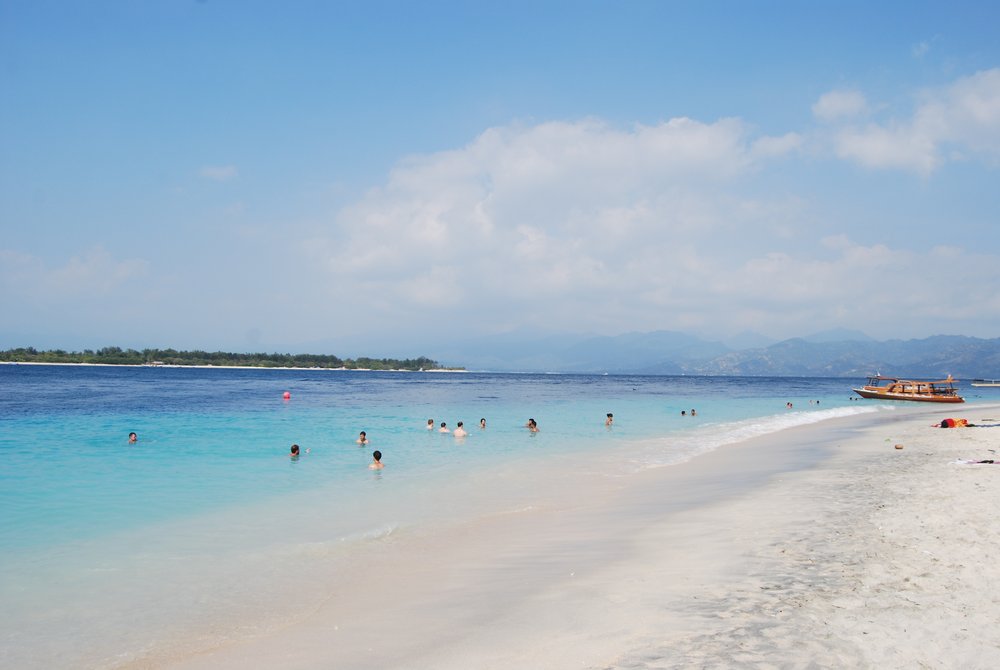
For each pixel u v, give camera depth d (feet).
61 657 22.49
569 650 21.33
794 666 19.52
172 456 72.49
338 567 32.73
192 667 21.45
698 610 24.53
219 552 35.50
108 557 34.53
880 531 35.88
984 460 62.59
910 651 20.48
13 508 46.60
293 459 71.51
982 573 27.99
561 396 228.63
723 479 57.88
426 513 45.52
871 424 117.29
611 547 35.24
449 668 20.39
